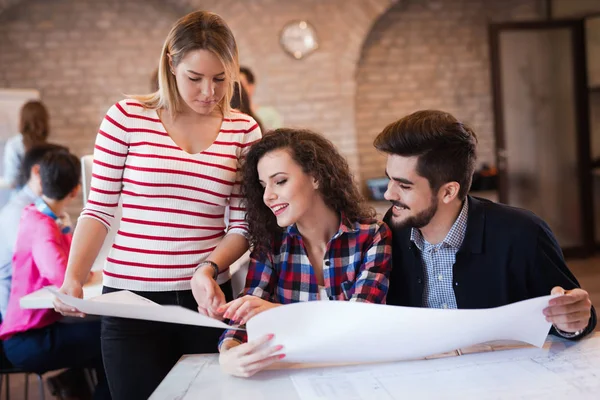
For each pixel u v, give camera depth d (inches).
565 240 251.9
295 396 48.5
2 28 239.0
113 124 70.3
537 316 52.7
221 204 73.7
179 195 70.9
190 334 73.3
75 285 67.9
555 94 246.7
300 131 66.5
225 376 53.5
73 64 242.7
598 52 244.8
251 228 68.2
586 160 248.5
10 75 240.7
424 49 257.4
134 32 243.9
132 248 70.8
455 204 64.1
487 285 65.3
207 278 66.7
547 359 53.2
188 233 71.4
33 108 193.6
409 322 49.9
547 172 249.1
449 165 59.6
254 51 238.2
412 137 58.9
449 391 47.8
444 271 66.2
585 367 51.1
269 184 64.2
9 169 198.2
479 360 53.7
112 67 244.2
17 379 149.9
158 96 72.6
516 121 246.2
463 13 258.1
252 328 51.8
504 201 246.1
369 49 255.1
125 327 70.7
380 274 64.4
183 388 51.3
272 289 67.8
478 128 261.6
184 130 72.2
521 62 244.5
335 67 241.6
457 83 259.8
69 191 109.5
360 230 66.6
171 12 244.4
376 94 256.8
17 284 103.7
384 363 54.2
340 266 66.5
